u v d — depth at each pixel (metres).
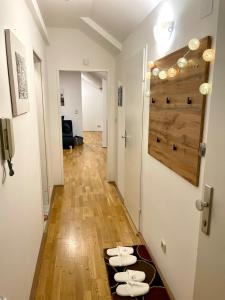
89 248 2.45
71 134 7.33
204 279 1.16
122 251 2.35
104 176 4.76
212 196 1.06
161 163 1.99
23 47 1.73
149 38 2.23
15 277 1.39
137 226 2.74
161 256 2.05
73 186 4.20
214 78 1.04
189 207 1.51
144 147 2.48
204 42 1.26
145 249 2.43
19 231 1.51
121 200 3.64
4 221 1.20
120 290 1.88
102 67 3.94
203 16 1.29
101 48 3.87
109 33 3.35
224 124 0.97
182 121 1.56
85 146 7.60
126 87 3.16
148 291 1.89
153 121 2.13
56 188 4.11
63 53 3.79
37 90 3.02
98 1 2.56
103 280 2.02
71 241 2.57
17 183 1.49
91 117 10.38
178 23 1.61
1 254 1.13
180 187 1.64
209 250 1.10
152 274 2.07
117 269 2.13
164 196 1.94
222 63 0.97
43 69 3.23
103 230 2.80
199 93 1.33
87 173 4.93
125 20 2.68
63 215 3.14
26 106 1.79
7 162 1.27
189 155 1.47
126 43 3.15
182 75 1.54
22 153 1.66
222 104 0.98
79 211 3.26
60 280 2.01
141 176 2.59
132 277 2.01
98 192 3.95
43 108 3.10
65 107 7.69
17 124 1.54
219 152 1.00
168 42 1.78
